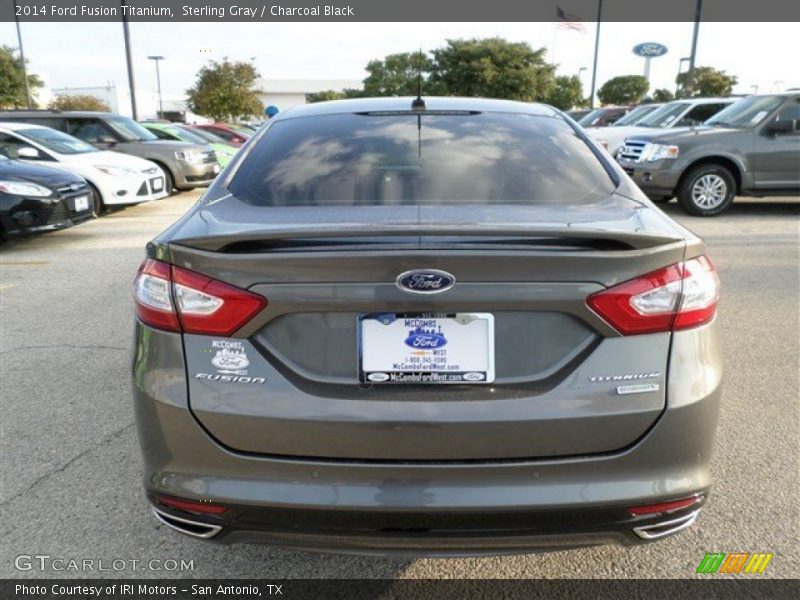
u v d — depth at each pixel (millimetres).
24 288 6004
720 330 4633
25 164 8031
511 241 1743
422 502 1768
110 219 10297
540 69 42625
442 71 42844
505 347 1776
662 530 1901
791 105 9281
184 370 1829
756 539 2459
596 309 1762
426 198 2154
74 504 2707
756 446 3076
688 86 24062
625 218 2010
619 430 1788
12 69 38188
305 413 1766
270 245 1768
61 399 3664
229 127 19875
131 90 20969
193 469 1856
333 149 2480
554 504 1767
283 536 1857
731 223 8953
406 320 1760
